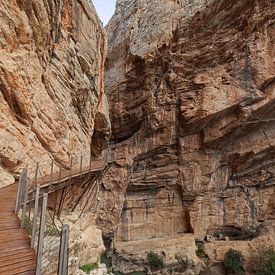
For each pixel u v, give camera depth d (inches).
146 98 1316.4
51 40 611.2
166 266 1124.5
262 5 1119.0
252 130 1293.1
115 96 1402.6
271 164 1326.3
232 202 1343.5
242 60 1176.8
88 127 865.5
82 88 783.7
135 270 1128.2
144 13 1483.8
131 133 1402.6
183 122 1294.3
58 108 640.4
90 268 540.7
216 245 1240.8
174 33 1291.8
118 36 1590.8
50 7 569.9
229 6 1172.5
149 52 1268.5
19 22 475.5
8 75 461.4
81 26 789.2
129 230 1288.1
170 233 1338.6
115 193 1258.6
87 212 701.9
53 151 605.9
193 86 1256.2
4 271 192.1
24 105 503.2
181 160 1342.3
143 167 1363.2
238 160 1332.4
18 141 483.2
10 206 312.0
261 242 1204.5
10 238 238.7
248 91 1155.9
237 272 1119.0
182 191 1350.9
